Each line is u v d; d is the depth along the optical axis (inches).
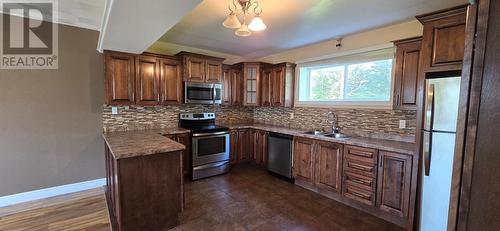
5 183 107.2
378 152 98.1
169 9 67.2
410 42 97.7
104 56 123.1
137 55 132.3
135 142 96.7
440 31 76.3
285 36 135.6
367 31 125.3
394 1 88.2
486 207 27.0
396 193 92.2
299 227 91.3
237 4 91.8
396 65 103.2
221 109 188.9
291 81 169.3
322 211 104.8
